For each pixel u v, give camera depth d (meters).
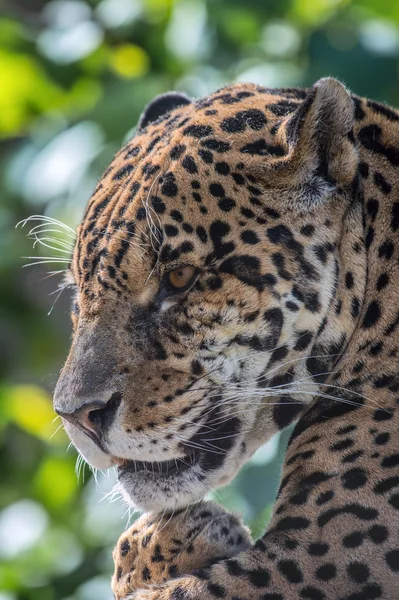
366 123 9.41
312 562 8.41
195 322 8.98
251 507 12.95
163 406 9.04
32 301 19.28
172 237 8.90
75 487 17.42
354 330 9.15
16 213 18.06
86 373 8.98
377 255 9.13
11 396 17.80
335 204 9.05
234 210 8.91
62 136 16.23
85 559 15.99
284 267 8.93
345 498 8.55
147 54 17.47
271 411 9.46
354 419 8.95
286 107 9.46
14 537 16.70
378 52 15.30
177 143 9.16
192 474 9.40
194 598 8.48
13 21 18.39
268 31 16.91
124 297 9.06
